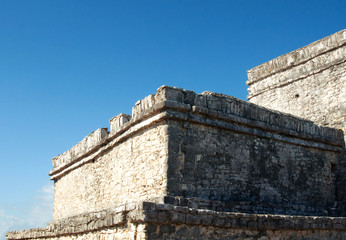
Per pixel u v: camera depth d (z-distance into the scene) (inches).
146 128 562.9
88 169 746.2
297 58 842.8
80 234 494.9
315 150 697.6
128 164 595.5
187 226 397.4
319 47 807.1
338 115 756.0
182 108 528.1
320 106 789.2
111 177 647.8
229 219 421.4
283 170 635.5
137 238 379.9
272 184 613.6
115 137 642.8
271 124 627.8
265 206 582.9
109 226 428.8
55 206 893.2
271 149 627.8
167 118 524.4
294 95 839.7
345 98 753.0
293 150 660.7
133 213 385.4
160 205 382.3
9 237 771.4
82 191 759.1
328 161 713.6
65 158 850.8
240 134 591.5
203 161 542.0
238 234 428.5
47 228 601.0
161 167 518.0
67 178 848.9
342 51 770.8
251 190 583.2
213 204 519.2
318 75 805.9
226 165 564.1
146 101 559.2
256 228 438.6
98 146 695.7
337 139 729.6
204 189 533.3
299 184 652.7
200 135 547.8
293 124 665.0
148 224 374.6
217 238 414.0
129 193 578.2
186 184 519.5
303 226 478.9
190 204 495.8
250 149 598.2
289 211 612.1
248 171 587.2
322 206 677.3
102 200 668.1
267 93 895.1
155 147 537.0
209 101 562.3
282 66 867.4
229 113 577.9
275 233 457.4
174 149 521.0
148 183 537.0
